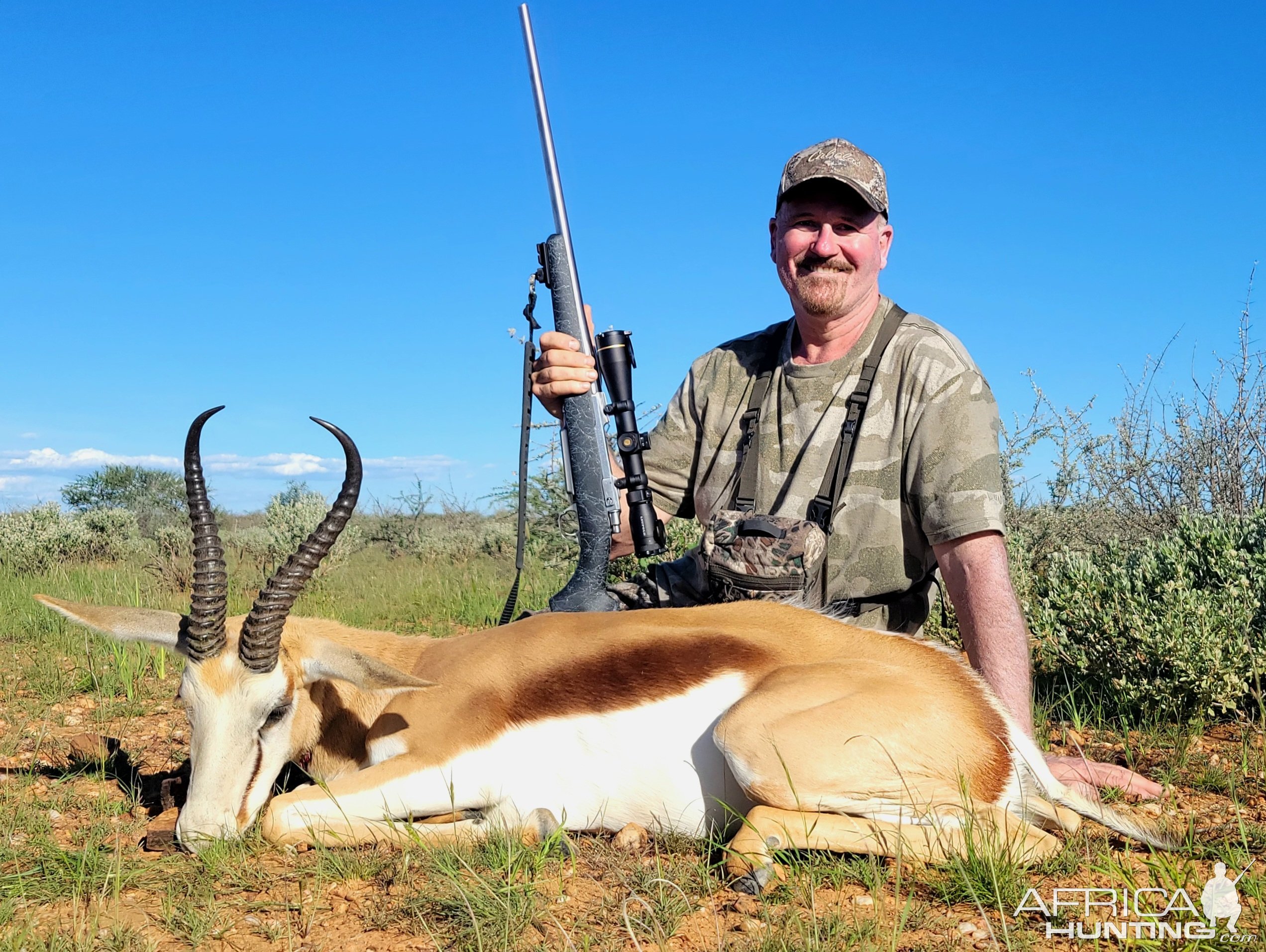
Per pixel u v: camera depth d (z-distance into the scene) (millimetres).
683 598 1897
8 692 2447
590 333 1954
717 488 1962
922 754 1416
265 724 1574
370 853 1472
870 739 1406
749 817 1393
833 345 1861
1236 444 3357
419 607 3941
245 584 4488
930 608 1842
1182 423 3498
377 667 1564
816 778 1399
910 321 1842
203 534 1551
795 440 1863
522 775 1555
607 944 1239
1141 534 3488
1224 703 2047
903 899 1323
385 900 1352
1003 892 1298
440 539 6691
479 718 1565
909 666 1495
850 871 1372
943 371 1739
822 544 1708
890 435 1768
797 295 1839
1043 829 1479
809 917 1276
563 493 4535
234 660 1548
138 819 1643
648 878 1368
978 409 1720
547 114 1996
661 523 1979
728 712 1466
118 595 3797
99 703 2365
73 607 1637
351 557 6184
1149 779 1761
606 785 1532
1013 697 1594
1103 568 2578
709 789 1493
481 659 1630
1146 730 2059
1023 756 1463
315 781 1712
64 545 5961
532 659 1592
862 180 1801
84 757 1952
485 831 1514
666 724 1510
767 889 1344
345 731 1681
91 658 2756
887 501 1756
